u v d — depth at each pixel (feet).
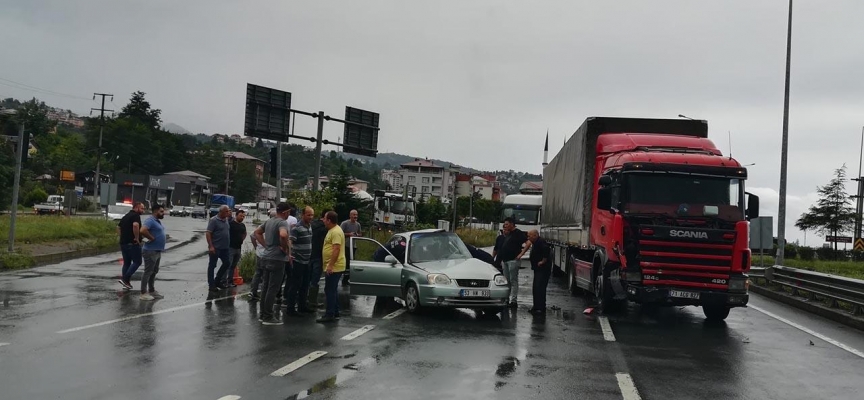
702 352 32.30
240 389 22.24
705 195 42.52
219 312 39.17
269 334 32.63
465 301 40.78
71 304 40.09
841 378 27.30
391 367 26.23
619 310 45.85
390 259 44.16
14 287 47.47
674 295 41.09
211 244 48.93
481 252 50.75
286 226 37.45
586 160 53.47
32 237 86.53
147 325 33.94
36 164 373.61
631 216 42.22
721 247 41.37
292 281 39.40
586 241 52.16
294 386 22.80
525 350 30.91
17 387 21.76
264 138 77.71
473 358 28.58
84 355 26.66
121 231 47.75
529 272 84.99
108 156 414.62
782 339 37.45
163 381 23.02
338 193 101.60
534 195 133.90
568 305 49.96
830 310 47.96
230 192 470.39
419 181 509.35
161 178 359.66
